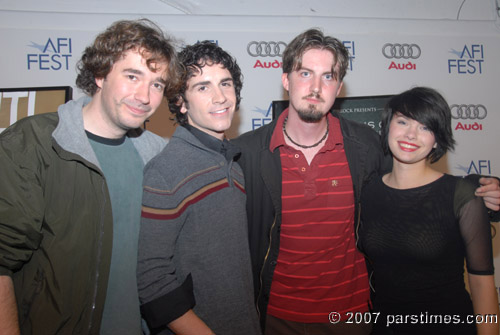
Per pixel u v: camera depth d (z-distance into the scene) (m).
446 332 1.23
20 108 2.20
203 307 1.13
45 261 1.01
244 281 1.18
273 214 1.51
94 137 1.18
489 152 2.76
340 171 1.51
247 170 1.54
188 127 1.27
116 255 1.17
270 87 2.58
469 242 1.23
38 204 0.97
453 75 2.75
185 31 2.49
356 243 1.53
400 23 2.71
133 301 1.20
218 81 1.22
